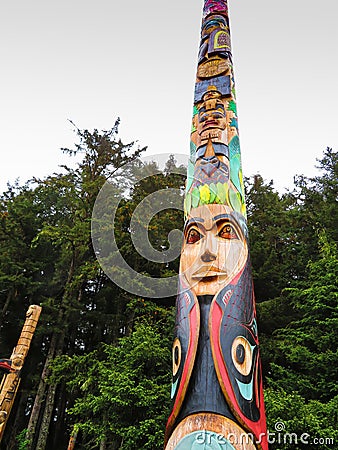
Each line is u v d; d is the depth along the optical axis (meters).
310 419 7.48
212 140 5.38
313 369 10.79
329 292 11.60
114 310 16.56
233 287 4.15
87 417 11.76
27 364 16.72
